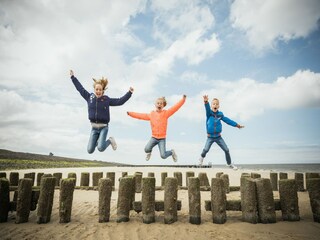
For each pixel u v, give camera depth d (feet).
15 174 31.99
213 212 16.80
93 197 26.96
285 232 14.78
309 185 16.78
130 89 23.68
